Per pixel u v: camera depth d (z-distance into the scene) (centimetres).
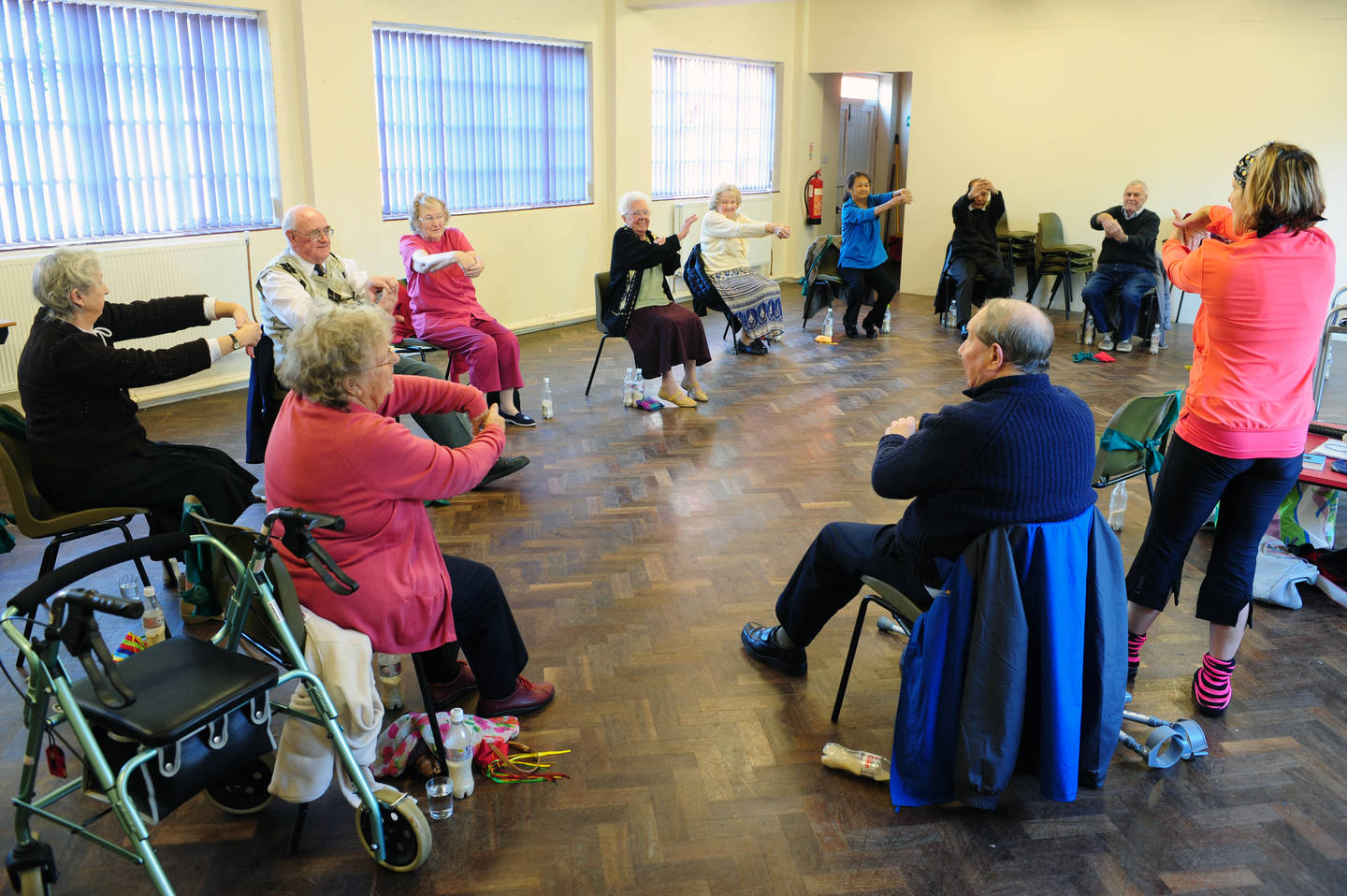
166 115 553
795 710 269
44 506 296
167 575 333
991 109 923
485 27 702
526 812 227
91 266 292
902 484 223
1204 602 260
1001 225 906
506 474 439
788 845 218
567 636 304
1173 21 827
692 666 289
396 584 213
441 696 271
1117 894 204
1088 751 229
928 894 204
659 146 902
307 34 588
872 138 1187
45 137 507
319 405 207
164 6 540
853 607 326
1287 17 785
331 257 395
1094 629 221
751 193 1018
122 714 173
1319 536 347
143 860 167
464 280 507
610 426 524
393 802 204
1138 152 866
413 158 691
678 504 414
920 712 222
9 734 252
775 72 1016
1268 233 236
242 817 226
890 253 1174
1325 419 535
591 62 800
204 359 309
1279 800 234
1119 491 388
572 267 820
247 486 323
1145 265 730
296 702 205
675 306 568
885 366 677
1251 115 816
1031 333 211
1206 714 268
